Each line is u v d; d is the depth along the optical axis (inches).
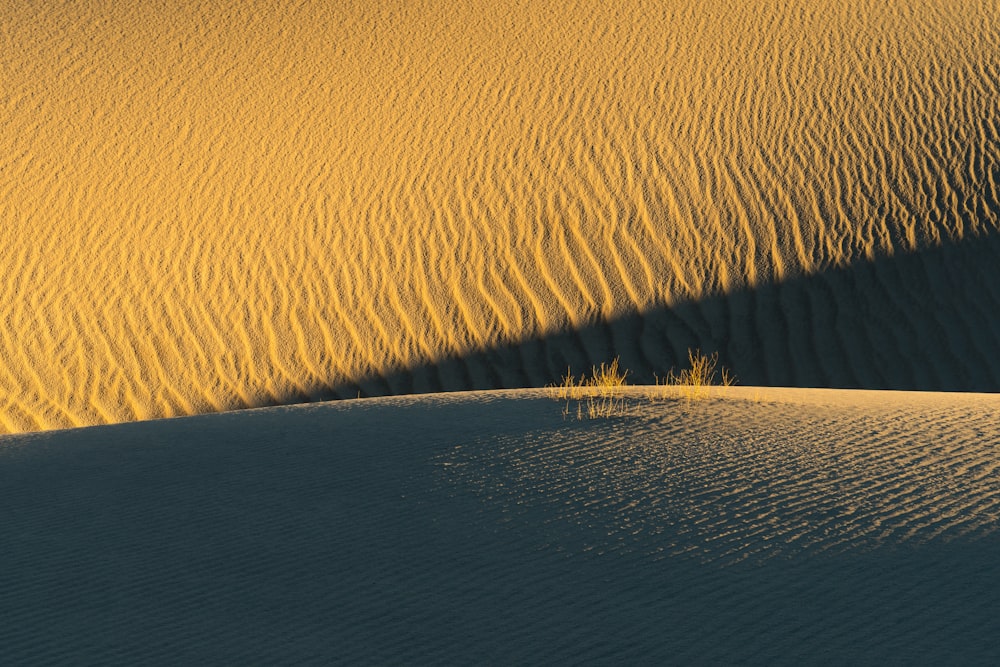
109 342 861.8
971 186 995.9
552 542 302.5
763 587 261.4
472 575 279.0
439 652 232.2
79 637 246.1
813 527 306.3
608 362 829.8
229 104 1261.1
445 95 1264.8
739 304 884.6
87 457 430.3
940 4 1405.0
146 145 1170.6
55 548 312.5
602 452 402.3
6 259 970.7
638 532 308.3
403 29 1457.9
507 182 1066.7
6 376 821.2
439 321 885.8
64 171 1117.7
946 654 218.4
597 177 1064.2
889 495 334.3
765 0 1486.2
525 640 236.8
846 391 562.3
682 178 1051.9
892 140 1082.7
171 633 247.1
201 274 947.3
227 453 423.5
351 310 900.0
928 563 272.2
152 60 1371.8
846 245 936.9
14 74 1327.5
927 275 895.1
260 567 290.7
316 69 1347.2
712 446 407.2
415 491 358.0
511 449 410.9
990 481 346.0
